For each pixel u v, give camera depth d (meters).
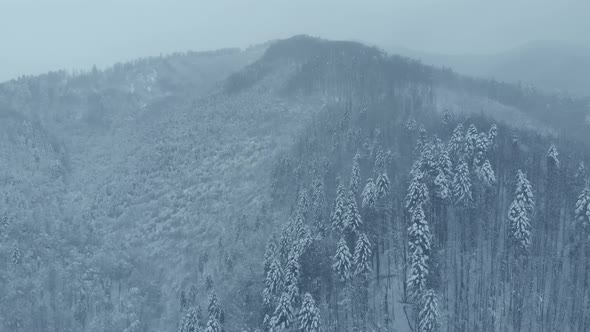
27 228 99.44
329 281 66.75
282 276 68.06
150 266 94.38
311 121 123.56
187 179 116.50
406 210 73.00
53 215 107.81
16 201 107.44
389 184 73.25
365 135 102.06
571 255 69.00
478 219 73.50
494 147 84.88
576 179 78.06
